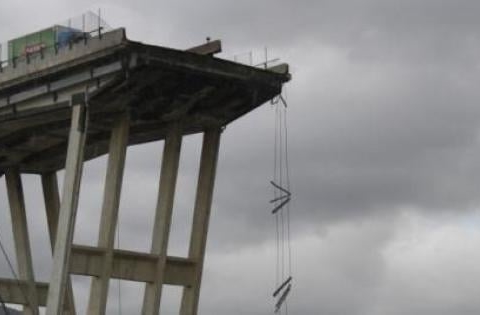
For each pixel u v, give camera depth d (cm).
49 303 7419
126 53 7119
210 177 8375
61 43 7600
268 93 8050
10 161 9669
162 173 8094
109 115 7781
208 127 8406
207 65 7506
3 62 8106
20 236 9800
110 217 7594
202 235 8256
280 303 8362
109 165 7719
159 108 7931
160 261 7894
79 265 7475
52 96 7862
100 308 7494
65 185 7569
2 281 9388
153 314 7806
